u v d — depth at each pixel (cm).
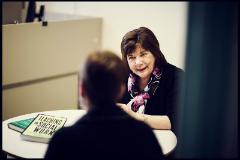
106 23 308
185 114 165
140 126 104
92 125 99
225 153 164
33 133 147
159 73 176
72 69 274
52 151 98
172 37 270
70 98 276
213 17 152
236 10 149
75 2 326
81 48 280
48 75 254
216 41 153
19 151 136
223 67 155
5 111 227
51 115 172
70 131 99
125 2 294
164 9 271
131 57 170
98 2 311
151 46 170
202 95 160
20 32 225
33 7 241
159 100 175
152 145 104
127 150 100
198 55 157
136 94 178
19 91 235
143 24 287
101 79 100
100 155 98
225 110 159
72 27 266
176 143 151
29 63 237
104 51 105
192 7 154
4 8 219
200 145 165
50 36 248
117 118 100
